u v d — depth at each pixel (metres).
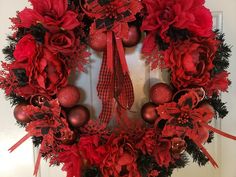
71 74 0.62
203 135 0.58
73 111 0.58
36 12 0.53
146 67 0.62
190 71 0.55
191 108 0.56
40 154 0.60
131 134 0.60
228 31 0.71
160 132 0.59
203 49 0.56
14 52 0.53
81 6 0.55
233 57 0.72
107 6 0.53
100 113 0.62
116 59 0.58
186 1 0.54
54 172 0.74
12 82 0.56
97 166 0.57
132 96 0.61
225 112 0.62
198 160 0.62
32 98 0.57
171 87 0.59
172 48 0.55
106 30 0.54
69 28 0.54
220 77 0.59
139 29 0.57
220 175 0.76
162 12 0.55
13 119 0.72
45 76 0.54
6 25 0.69
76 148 0.57
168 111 0.56
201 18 0.55
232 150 0.76
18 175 0.75
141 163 0.57
